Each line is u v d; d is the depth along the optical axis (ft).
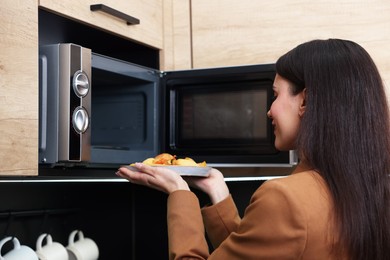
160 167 3.86
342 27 5.39
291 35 5.50
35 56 4.22
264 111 5.33
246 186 6.65
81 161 4.49
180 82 5.62
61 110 4.37
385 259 3.23
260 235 3.12
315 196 3.15
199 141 5.57
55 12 4.47
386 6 5.30
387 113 3.37
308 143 3.28
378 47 5.31
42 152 4.41
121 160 5.15
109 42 5.50
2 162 3.93
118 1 5.10
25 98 4.13
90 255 5.80
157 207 6.92
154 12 5.62
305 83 3.39
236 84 5.46
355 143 3.23
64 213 6.02
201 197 6.73
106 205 6.66
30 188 5.73
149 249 6.95
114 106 5.80
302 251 3.04
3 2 3.97
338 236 3.10
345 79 3.30
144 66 5.85
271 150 5.29
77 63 4.45
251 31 5.62
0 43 3.93
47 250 5.34
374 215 3.18
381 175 3.26
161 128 5.66
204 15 5.77
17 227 5.58
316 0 5.45
